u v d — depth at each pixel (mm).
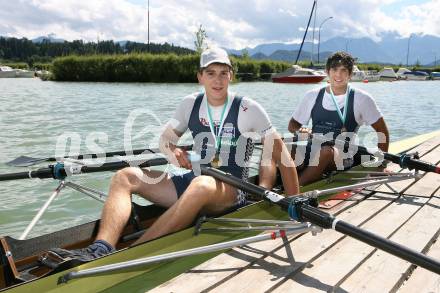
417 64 74812
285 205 2521
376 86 35344
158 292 2281
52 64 38250
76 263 2387
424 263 1977
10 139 8859
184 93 22750
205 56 3121
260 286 2352
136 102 17453
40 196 5391
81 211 4973
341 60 4297
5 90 24766
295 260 2666
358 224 3346
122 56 36656
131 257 2590
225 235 3027
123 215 2734
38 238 2820
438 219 3469
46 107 15148
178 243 2811
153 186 3078
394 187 4309
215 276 2455
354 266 2600
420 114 15133
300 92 24109
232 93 3264
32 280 2258
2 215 4793
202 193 2809
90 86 29578
